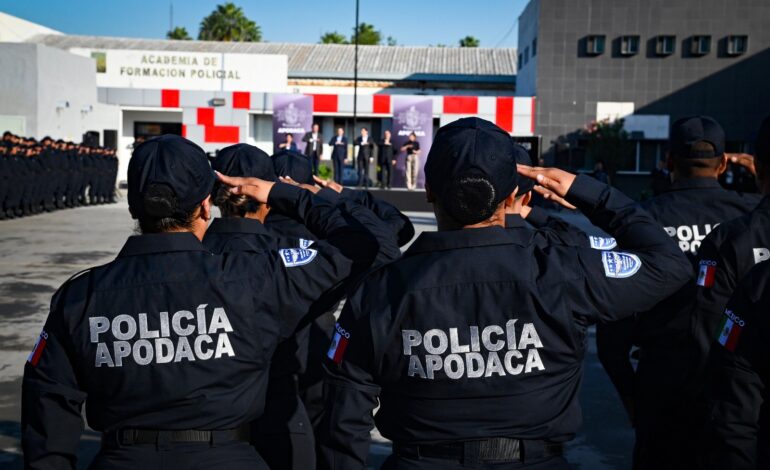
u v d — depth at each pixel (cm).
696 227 285
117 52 3006
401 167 2356
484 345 173
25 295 858
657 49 2819
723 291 235
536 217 286
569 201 197
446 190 177
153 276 186
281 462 281
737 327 180
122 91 2833
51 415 179
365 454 179
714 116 2833
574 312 175
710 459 185
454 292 175
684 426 265
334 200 279
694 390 254
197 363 182
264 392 195
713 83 2825
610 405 508
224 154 272
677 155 294
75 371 183
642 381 273
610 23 2828
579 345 178
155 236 191
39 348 183
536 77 2862
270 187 215
